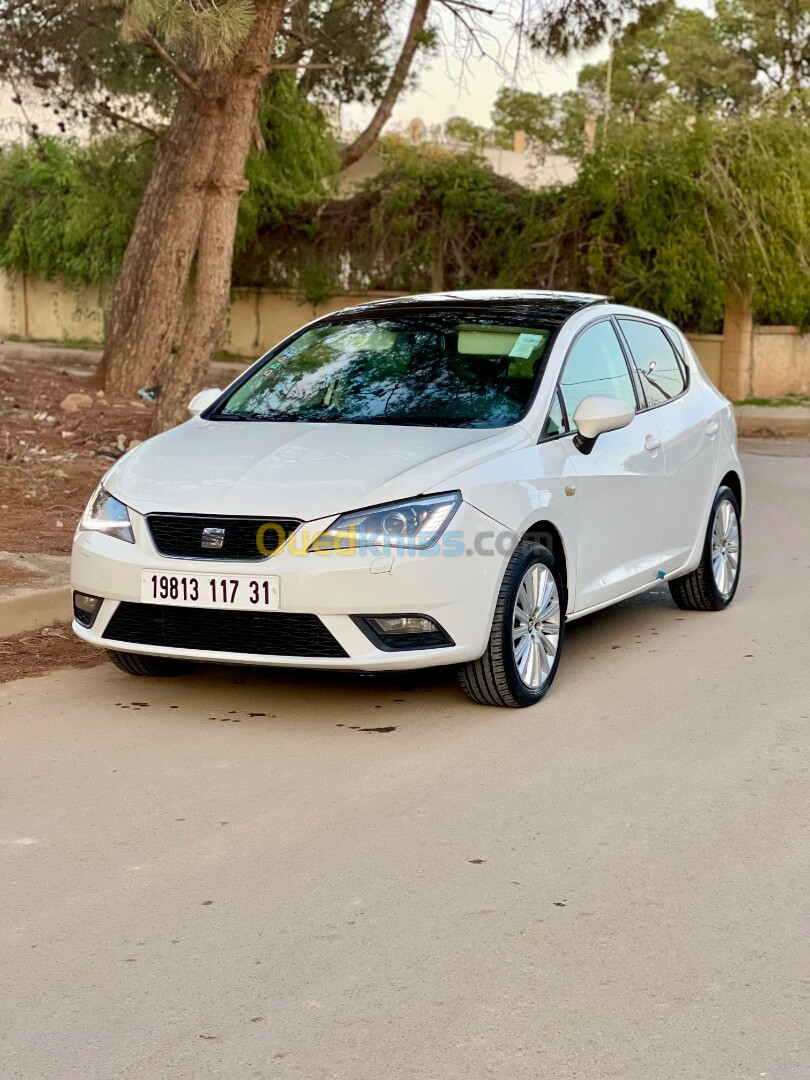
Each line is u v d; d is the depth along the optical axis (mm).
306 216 26719
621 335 7223
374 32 20078
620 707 5957
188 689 6191
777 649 7008
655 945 3670
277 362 6949
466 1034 3189
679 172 21156
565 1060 3076
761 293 21516
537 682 5973
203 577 5426
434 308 7062
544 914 3865
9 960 3584
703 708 5945
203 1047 3139
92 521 5812
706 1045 3148
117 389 17234
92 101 18719
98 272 29688
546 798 4816
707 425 7730
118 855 4289
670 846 4387
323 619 5320
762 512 11867
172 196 17219
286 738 5488
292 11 17594
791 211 21172
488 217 24672
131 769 5105
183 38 10734
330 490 5457
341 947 3648
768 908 3916
